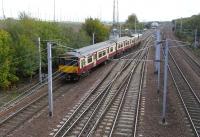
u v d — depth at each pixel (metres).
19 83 29.31
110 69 37.12
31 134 17.14
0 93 25.83
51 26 36.78
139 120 19.39
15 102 23.20
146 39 78.62
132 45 57.06
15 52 28.00
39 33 32.38
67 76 30.42
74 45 41.91
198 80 31.39
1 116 20.09
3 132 17.48
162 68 38.38
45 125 18.48
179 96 24.88
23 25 31.36
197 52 54.41
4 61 25.98
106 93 25.59
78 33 45.19
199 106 22.62
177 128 18.16
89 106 21.80
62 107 22.03
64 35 39.19
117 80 31.09
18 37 28.94
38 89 27.08
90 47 36.03
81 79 31.78
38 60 29.89
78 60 29.98
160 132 17.53
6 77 26.30
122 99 23.45
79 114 20.52
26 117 19.97
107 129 17.89
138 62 42.88
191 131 17.69
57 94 25.72
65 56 30.42
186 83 29.91
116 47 45.22
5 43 26.22
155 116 20.19
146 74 34.41
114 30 62.41
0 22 31.73
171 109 21.66
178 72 35.66
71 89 27.50
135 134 17.08
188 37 70.69
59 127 18.14
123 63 41.88
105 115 20.34
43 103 23.08
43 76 31.36
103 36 54.94
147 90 27.09
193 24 72.75
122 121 19.22
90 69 34.78
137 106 21.80
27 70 28.70
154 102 23.39
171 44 66.19
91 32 53.72
